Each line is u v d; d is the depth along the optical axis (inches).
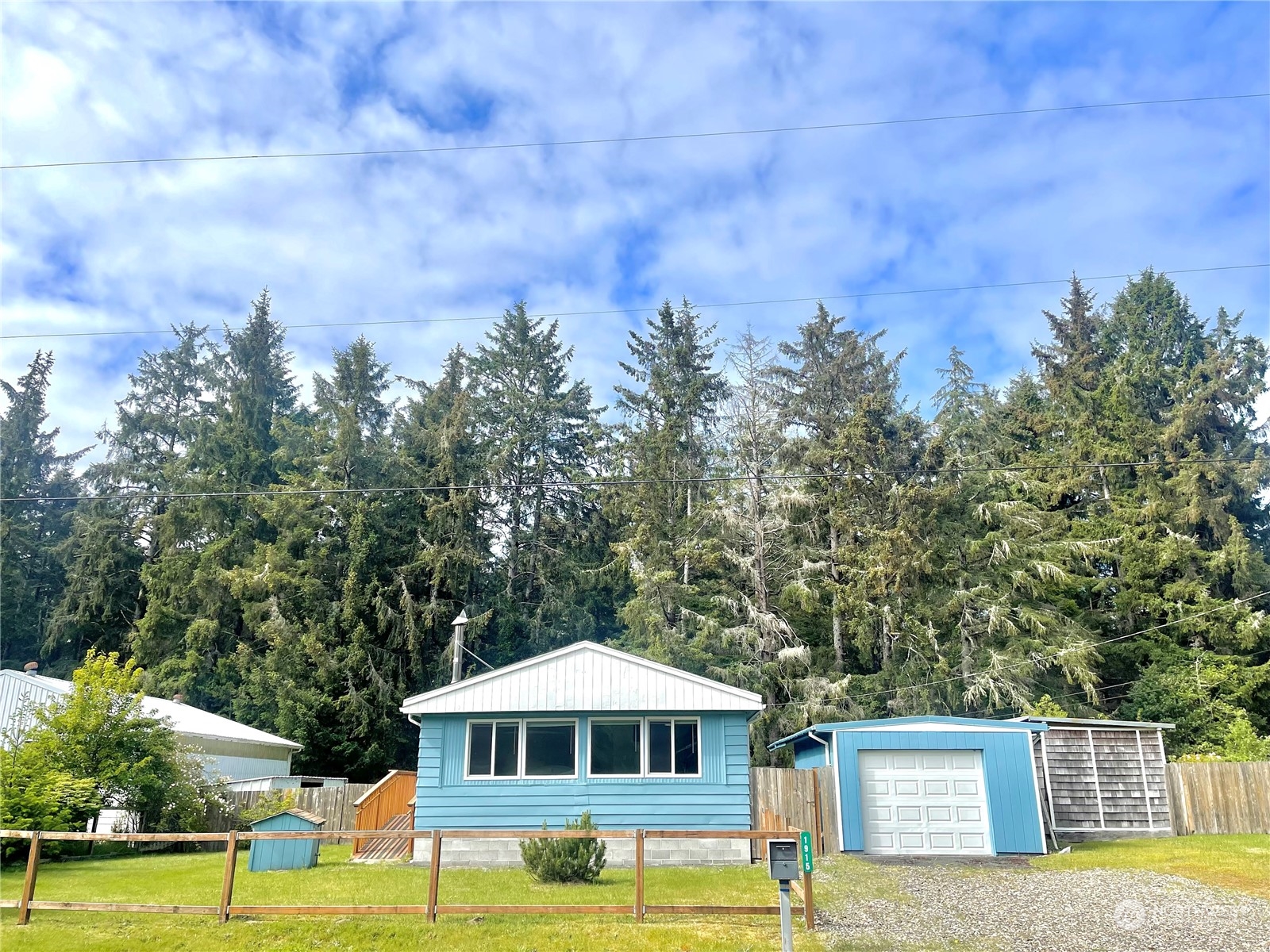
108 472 1786.4
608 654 696.4
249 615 1416.1
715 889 505.4
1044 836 691.4
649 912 413.1
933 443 1315.2
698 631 1262.3
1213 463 1378.0
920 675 1214.3
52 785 678.5
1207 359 1504.7
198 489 1584.6
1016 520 1279.5
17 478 1839.3
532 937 389.4
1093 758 833.5
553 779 673.0
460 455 1651.1
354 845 710.5
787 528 1376.7
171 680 1422.2
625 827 660.7
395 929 399.5
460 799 670.5
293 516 1501.0
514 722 689.0
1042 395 1818.4
